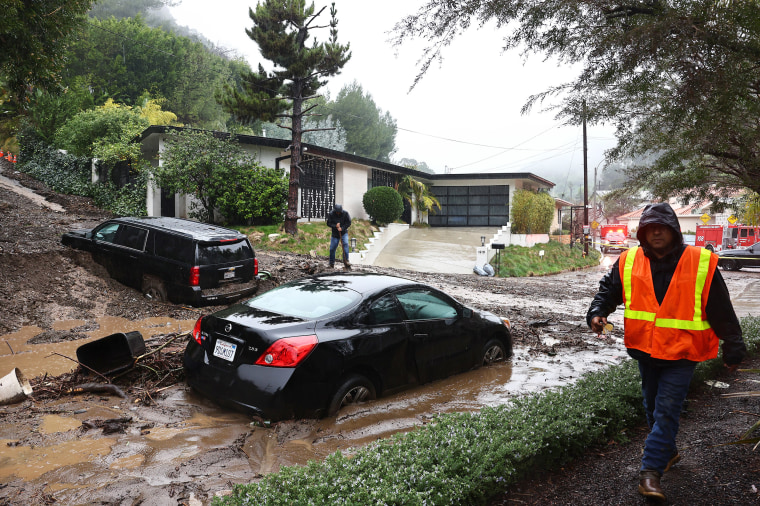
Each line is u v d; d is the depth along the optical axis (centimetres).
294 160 1933
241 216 1922
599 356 733
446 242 2539
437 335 554
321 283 529
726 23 303
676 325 297
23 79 1003
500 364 654
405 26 388
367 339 470
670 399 300
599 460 376
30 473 328
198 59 4772
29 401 468
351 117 5653
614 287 330
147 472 334
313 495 265
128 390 501
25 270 885
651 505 302
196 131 1884
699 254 298
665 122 398
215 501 261
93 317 810
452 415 393
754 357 661
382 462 302
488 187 3066
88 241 998
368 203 2380
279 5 1825
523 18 374
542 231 3050
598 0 352
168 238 905
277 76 1927
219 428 415
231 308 500
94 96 3538
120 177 2180
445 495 276
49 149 2664
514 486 332
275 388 408
